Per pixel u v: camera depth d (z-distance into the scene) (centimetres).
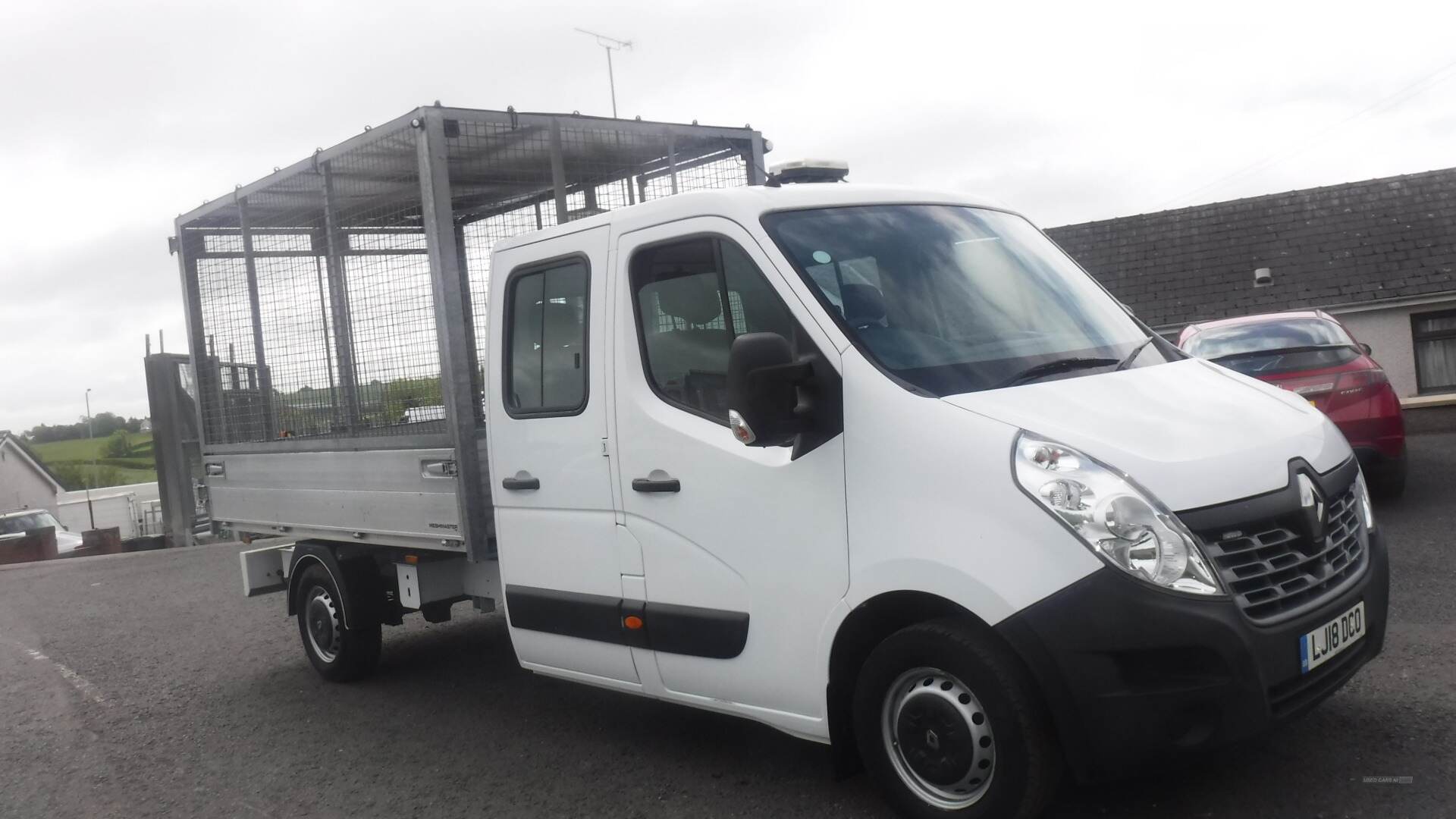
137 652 933
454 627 895
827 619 411
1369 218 2502
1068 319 461
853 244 452
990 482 365
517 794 501
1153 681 345
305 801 526
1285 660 350
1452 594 646
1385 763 412
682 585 465
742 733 548
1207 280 2541
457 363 585
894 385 398
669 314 473
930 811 387
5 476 6262
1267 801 393
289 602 771
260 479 769
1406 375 2323
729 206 454
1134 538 342
